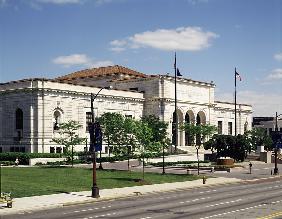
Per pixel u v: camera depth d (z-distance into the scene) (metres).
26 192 35.06
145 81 100.94
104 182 43.72
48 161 71.19
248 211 25.84
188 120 106.69
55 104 81.50
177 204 29.73
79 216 24.75
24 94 81.12
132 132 57.69
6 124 83.88
